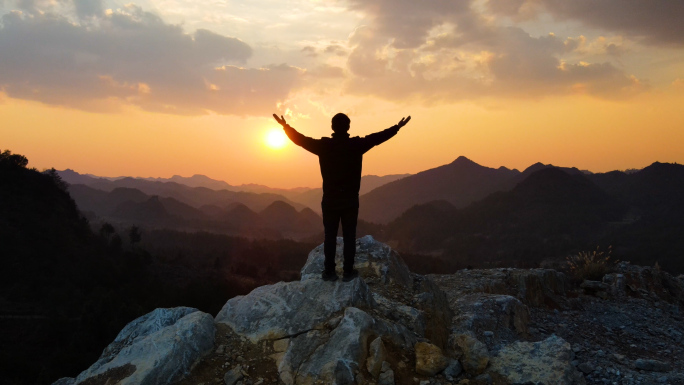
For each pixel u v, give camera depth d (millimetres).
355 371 4316
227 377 4352
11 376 64062
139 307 89562
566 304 10469
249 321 5273
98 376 4344
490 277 10641
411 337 5219
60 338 79312
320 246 7680
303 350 4699
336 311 5207
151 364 4281
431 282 7430
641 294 11312
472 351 5055
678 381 5906
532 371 4809
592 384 6047
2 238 122875
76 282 113625
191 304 102312
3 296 98312
